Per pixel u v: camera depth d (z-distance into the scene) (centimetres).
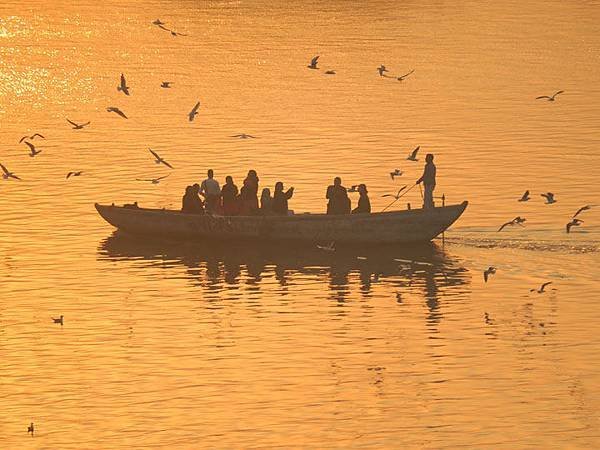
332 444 14650
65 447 14725
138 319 18675
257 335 17975
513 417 15262
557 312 18688
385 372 16638
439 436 14812
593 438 14688
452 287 19888
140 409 15662
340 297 19525
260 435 14925
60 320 18438
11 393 16162
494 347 17412
